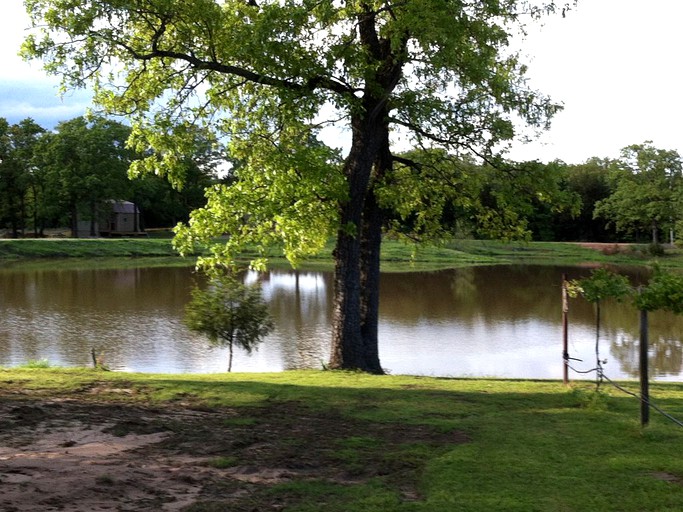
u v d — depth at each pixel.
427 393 11.70
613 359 22.59
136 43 16.62
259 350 23.25
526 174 17.38
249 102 17.45
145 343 24.19
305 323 28.64
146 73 17.00
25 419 8.73
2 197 81.56
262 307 19.73
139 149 16.98
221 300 19.25
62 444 7.65
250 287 20.02
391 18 15.75
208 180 90.88
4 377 11.81
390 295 38.62
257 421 9.20
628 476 6.87
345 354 16.52
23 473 6.27
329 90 15.58
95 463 6.84
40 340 24.61
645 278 51.09
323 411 9.98
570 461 7.41
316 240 17.55
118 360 21.53
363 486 6.48
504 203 17.22
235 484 6.44
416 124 16.08
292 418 9.46
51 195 77.00
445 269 55.78
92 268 53.53
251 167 16.50
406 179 18.56
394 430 8.87
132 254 67.12
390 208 19.48
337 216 15.69
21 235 86.62
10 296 36.56
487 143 16.91
